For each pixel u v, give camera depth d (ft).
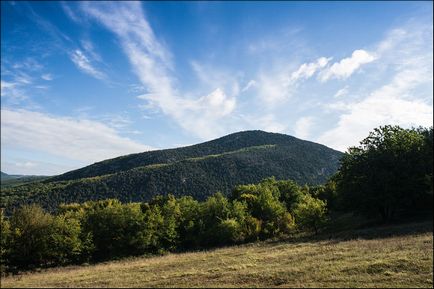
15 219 153.69
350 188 167.84
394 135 174.40
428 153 161.07
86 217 177.78
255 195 226.58
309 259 88.79
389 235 120.06
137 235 164.76
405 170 157.99
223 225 174.50
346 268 74.23
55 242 150.00
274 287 66.08
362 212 170.50
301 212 167.63
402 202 156.76
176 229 183.21
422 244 90.74
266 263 90.22
